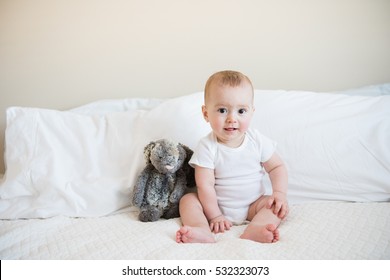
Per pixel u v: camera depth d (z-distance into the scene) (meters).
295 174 1.06
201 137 1.13
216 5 1.39
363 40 1.39
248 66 1.44
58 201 1.05
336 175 1.03
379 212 0.89
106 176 1.10
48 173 1.09
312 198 1.03
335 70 1.43
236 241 0.80
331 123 1.09
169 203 1.03
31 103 1.48
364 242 0.75
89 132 1.19
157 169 1.01
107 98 1.48
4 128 1.49
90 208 1.05
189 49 1.44
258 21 1.40
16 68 1.44
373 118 1.09
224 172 1.03
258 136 1.04
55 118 1.20
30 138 1.15
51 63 1.44
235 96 0.94
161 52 1.44
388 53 1.40
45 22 1.41
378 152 1.03
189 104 1.19
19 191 1.08
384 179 1.00
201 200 1.01
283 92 1.22
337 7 1.37
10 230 0.93
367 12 1.37
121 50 1.44
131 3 1.40
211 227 0.94
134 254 0.77
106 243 0.82
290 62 1.43
